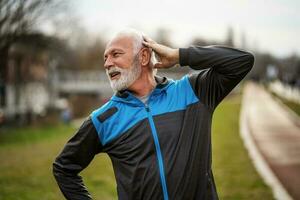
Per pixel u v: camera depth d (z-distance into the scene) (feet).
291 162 41.09
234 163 39.22
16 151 55.47
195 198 9.61
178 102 10.03
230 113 113.80
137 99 9.93
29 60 133.49
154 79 10.44
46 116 123.95
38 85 147.54
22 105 131.95
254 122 86.99
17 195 28.50
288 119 92.99
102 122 9.94
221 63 9.86
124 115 9.90
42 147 59.82
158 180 9.43
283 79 269.44
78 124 117.29
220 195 27.78
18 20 73.82
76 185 10.31
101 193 29.45
